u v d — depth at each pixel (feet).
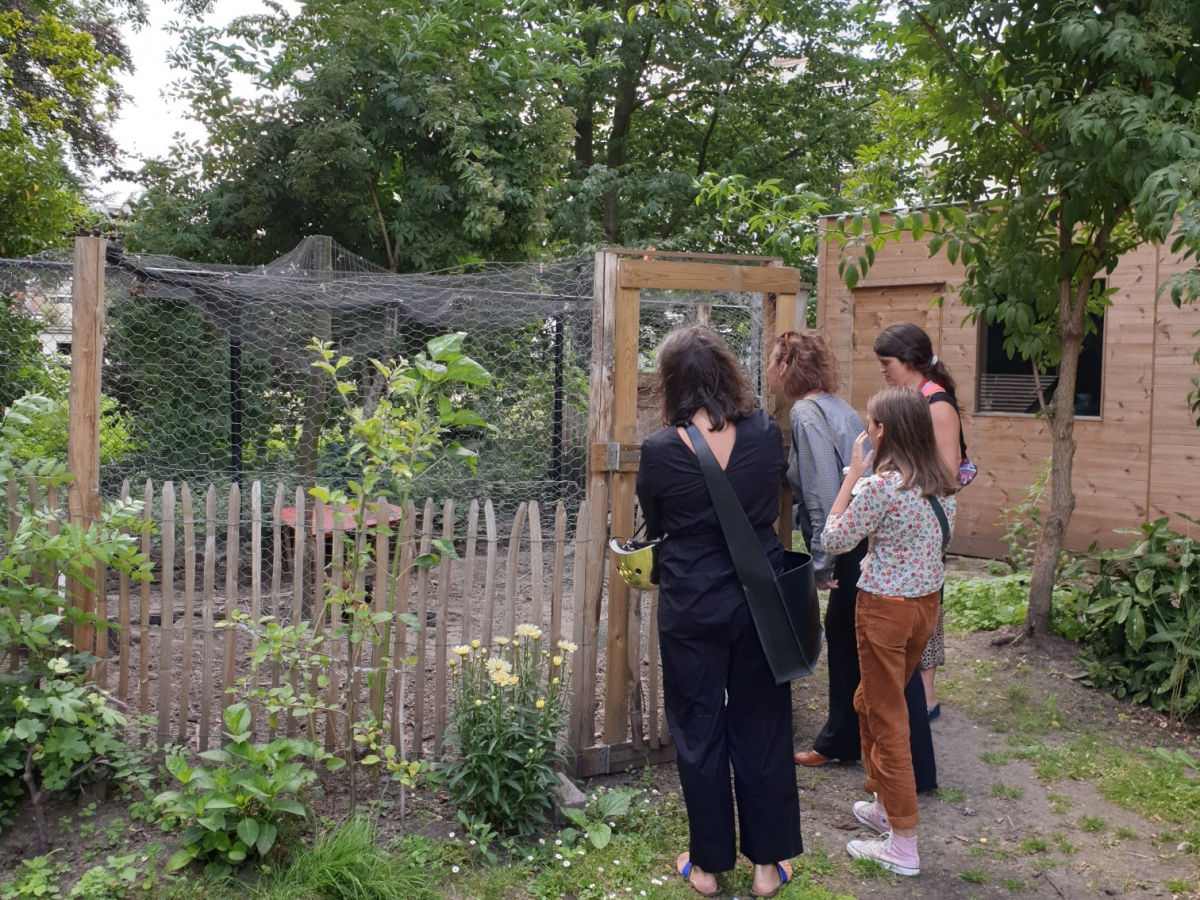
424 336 21.77
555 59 37.96
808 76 57.31
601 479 11.38
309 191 28.58
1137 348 20.70
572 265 20.62
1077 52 14.33
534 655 10.78
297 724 11.07
